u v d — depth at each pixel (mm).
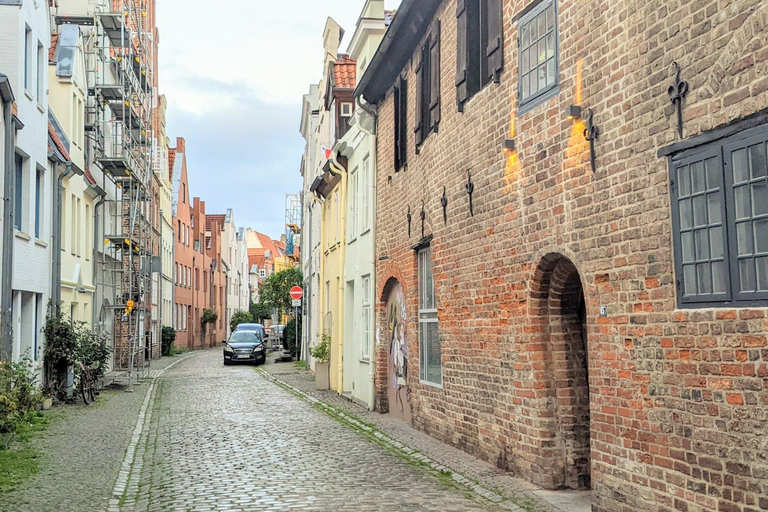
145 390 22969
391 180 16547
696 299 6211
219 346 71750
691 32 6250
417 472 10383
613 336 7371
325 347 23750
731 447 5809
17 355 17125
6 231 15438
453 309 12125
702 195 6156
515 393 9766
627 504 7141
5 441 12594
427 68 14094
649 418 6812
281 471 10445
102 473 10305
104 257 27906
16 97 16547
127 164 27125
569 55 8281
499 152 10195
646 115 6871
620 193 7281
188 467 10797
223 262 76875
